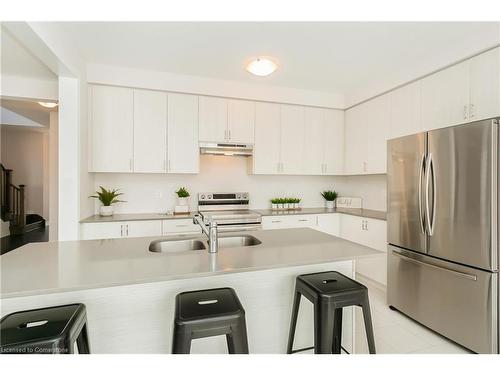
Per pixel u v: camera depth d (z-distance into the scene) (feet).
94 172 10.18
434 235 7.09
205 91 10.97
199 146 11.08
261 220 11.34
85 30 7.39
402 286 8.15
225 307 4.12
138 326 4.78
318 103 12.69
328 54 8.79
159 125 10.59
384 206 12.19
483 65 7.34
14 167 22.47
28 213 22.80
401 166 8.12
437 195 7.00
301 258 4.91
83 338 4.02
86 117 9.46
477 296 6.18
